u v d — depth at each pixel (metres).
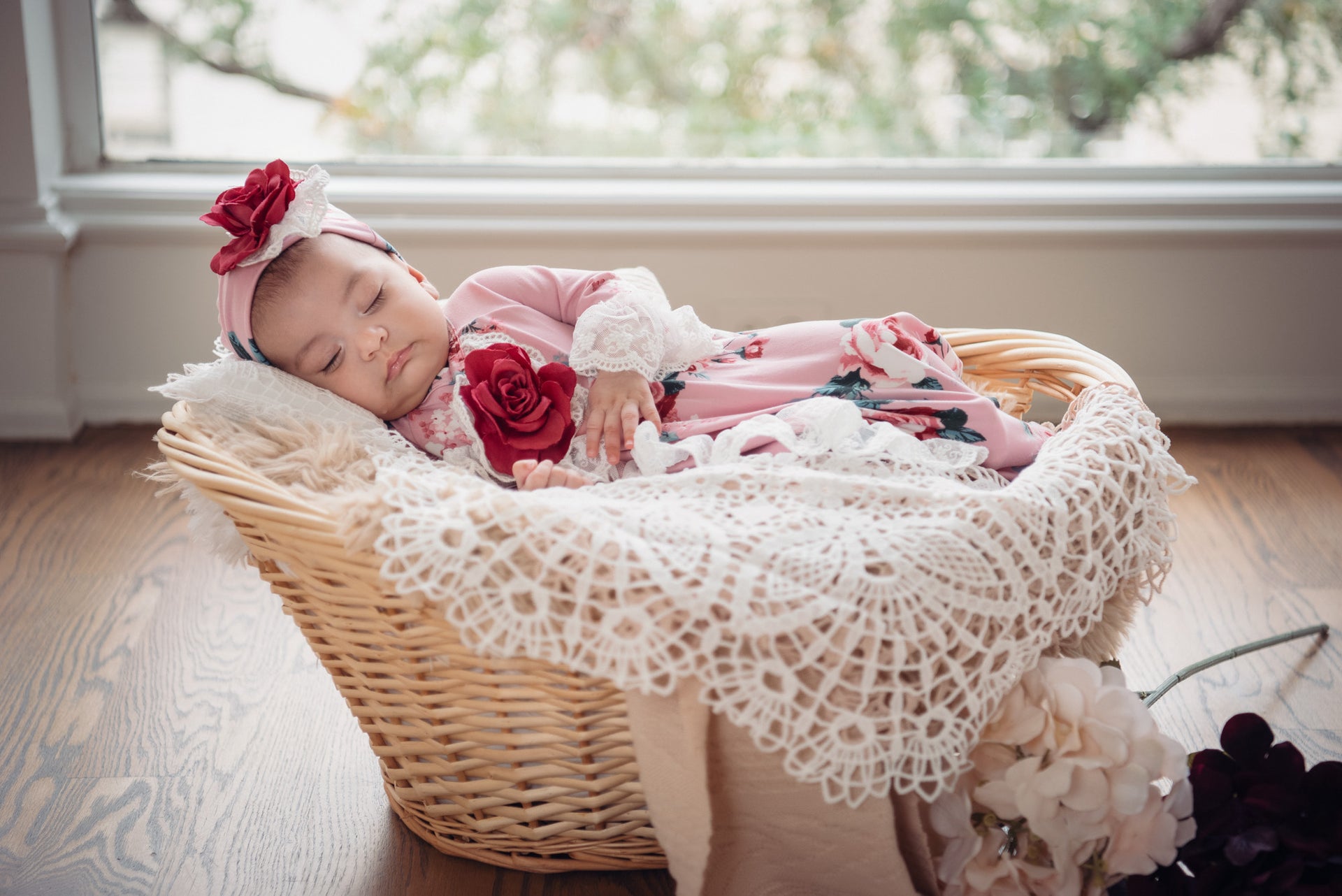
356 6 2.04
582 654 0.83
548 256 2.01
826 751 0.83
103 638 1.40
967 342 1.42
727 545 0.88
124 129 2.05
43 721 1.24
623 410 1.16
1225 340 2.08
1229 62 2.09
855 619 0.84
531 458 1.14
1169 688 1.19
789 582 0.85
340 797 1.15
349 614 0.92
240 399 1.14
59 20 1.96
